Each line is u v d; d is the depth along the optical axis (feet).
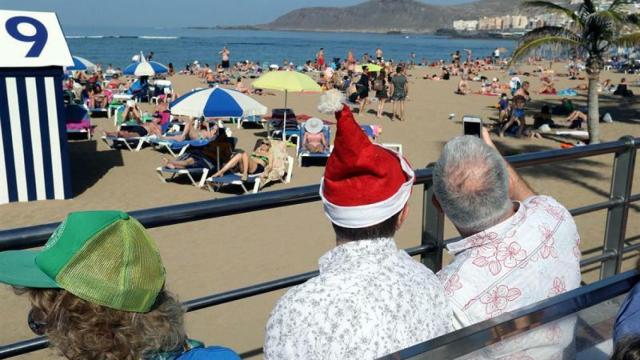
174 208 6.88
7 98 31.14
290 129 54.29
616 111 76.33
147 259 4.58
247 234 26.66
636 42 47.78
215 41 418.72
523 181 9.27
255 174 36.47
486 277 6.91
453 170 6.97
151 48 282.36
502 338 5.19
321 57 147.13
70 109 51.03
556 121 65.57
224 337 16.90
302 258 23.80
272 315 5.58
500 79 135.33
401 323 5.47
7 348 6.60
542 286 7.06
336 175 5.68
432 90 103.14
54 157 32.65
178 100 40.29
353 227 5.68
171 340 4.83
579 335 5.69
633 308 5.11
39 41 31.58
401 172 5.94
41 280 4.46
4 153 31.73
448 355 4.94
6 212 30.91
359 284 5.49
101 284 4.37
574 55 51.21
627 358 4.44
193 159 36.70
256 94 89.25
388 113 71.26
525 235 7.06
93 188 35.55
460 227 7.25
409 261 6.03
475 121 9.87
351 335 5.29
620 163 12.54
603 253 13.21
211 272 22.17
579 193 33.96
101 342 4.49
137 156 44.27
